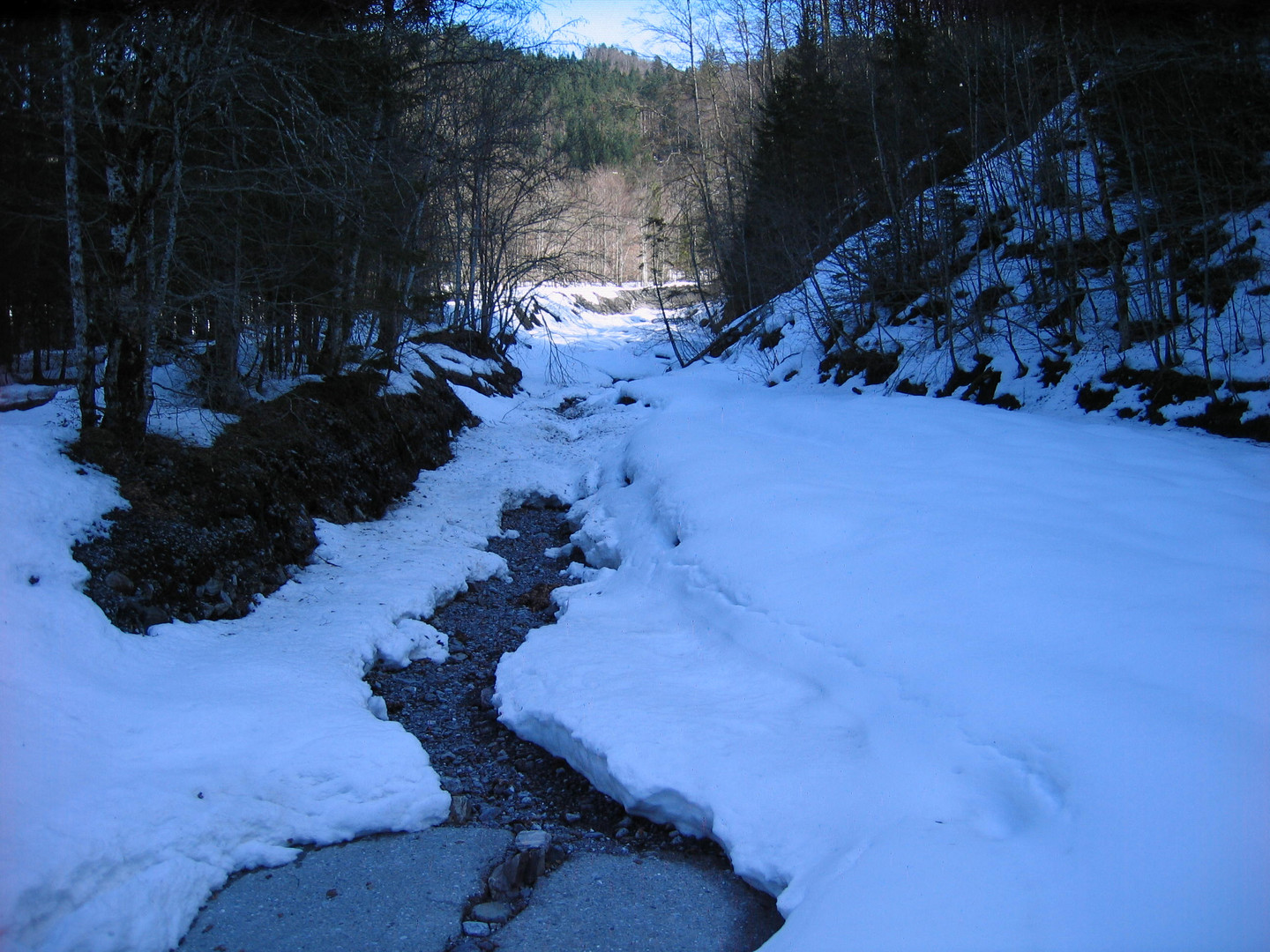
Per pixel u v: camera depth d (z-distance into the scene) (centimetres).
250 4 782
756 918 403
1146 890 309
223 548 745
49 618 541
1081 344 1380
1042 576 563
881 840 387
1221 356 1158
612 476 1338
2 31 770
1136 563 562
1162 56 1259
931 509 753
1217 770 349
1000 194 1841
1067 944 299
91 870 373
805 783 451
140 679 546
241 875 425
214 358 952
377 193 972
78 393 768
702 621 702
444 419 1597
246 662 606
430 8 1027
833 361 1975
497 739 600
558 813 506
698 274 3194
